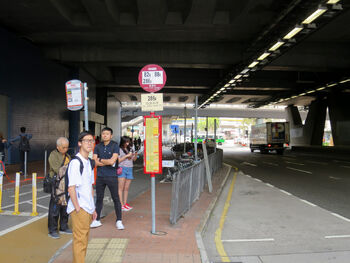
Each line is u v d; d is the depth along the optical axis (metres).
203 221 6.36
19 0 13.98
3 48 16.19
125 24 16.88
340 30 18.03
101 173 5.82
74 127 23.92
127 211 7.22
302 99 44.84
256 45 19.25
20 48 17.77
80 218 3.52
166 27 17.39
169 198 8.87
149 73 5.66
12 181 11.49
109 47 20.86
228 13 16.39
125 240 5.09
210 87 31.55
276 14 15.06
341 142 35.47
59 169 5.21
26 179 11.84
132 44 20.88
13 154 16.44
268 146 36.62
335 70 23.08
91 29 17.78
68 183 3.51
